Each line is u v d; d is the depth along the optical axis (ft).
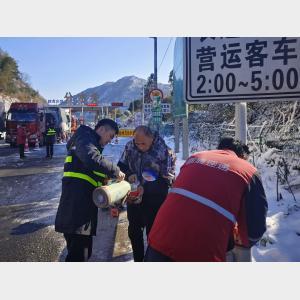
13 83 286.66
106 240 18.38
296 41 13.26
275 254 14.16
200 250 8.26
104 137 12.10
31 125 85.40
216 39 13.92
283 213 18.24
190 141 58.34
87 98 249.14
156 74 73.26
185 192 8.77
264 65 13.52
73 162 11.82
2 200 28.30
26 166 49.44
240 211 8.65
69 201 11.64
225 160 8.99
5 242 18.52
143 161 13.69
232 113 40.91
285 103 27.20
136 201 13.38
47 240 18.78
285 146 24.95
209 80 14.05
